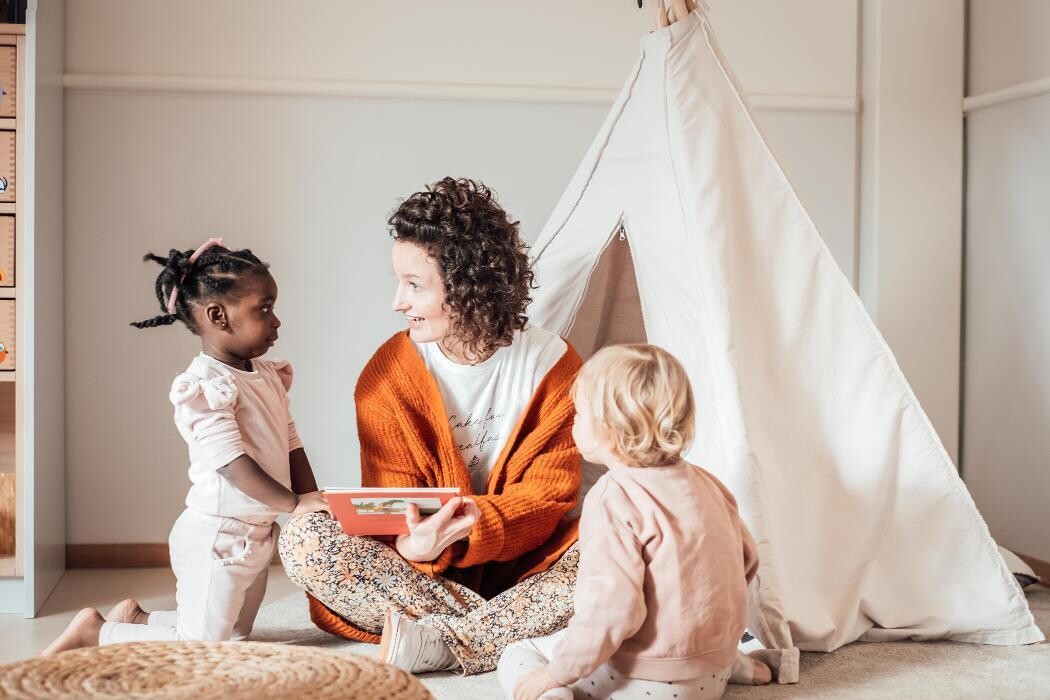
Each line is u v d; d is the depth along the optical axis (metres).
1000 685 1.48
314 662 1.01
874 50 2.51
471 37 2.45
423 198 1.60
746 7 2.53
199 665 1.00
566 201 2.03
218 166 2.38
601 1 2.47
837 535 1.72
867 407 1.74
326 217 2.43
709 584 1.29
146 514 2.38
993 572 1.70
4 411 2.21
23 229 1.98
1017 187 2.35
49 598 2.10
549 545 1.63
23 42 1.97
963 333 2.57
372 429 1.64
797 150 2.56
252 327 1.62
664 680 1.27
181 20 2.36
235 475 1.53
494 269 1.59
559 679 1.26
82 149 2.33
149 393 2.38
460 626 1.51
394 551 1.55
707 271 1.70
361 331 2.45
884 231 2.51
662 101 1.82
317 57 2.40
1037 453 2.28
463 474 1.61
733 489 1.60
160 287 1.66
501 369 1.67
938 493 1.73
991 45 2.45
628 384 1.30
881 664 1.58
